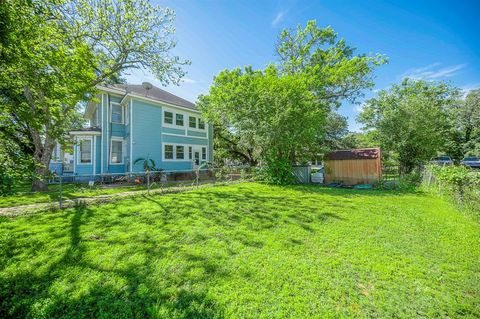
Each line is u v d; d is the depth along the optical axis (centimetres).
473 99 1830
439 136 1451
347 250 362
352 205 696
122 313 219
